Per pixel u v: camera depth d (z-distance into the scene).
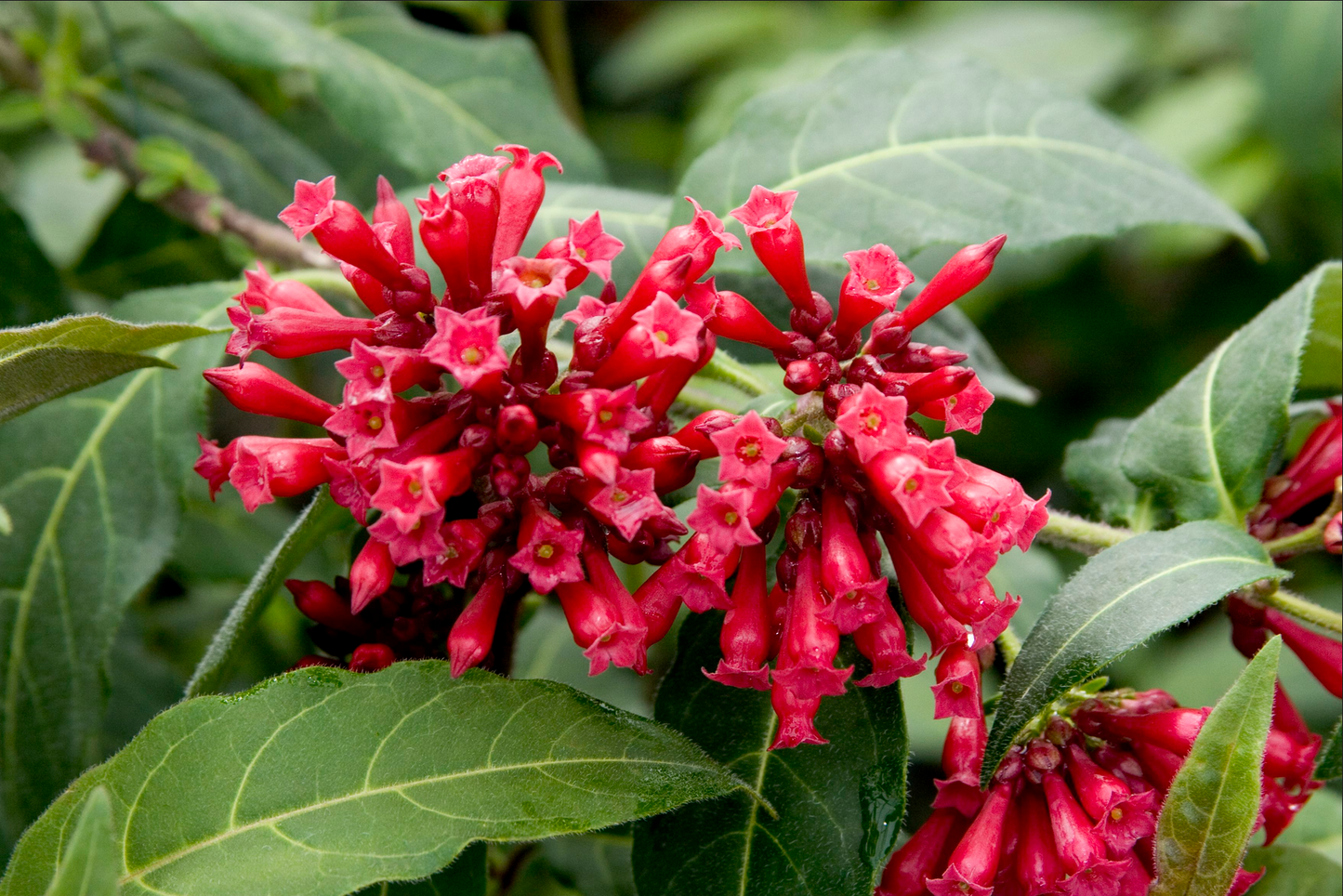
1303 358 0.55
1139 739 0.48
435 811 0.45
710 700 0.49
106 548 0.54
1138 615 0.47
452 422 0.45
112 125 0.65
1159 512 0.53
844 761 0.48
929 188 0.53
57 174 0.78
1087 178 0.53
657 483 0.45
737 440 0.44
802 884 0.47
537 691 0.46
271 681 0.46
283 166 0.69
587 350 0.46
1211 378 0.52
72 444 0.54
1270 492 0.52
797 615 0.45
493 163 0.46
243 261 0.60
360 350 0.44
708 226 0.46
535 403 0.45
